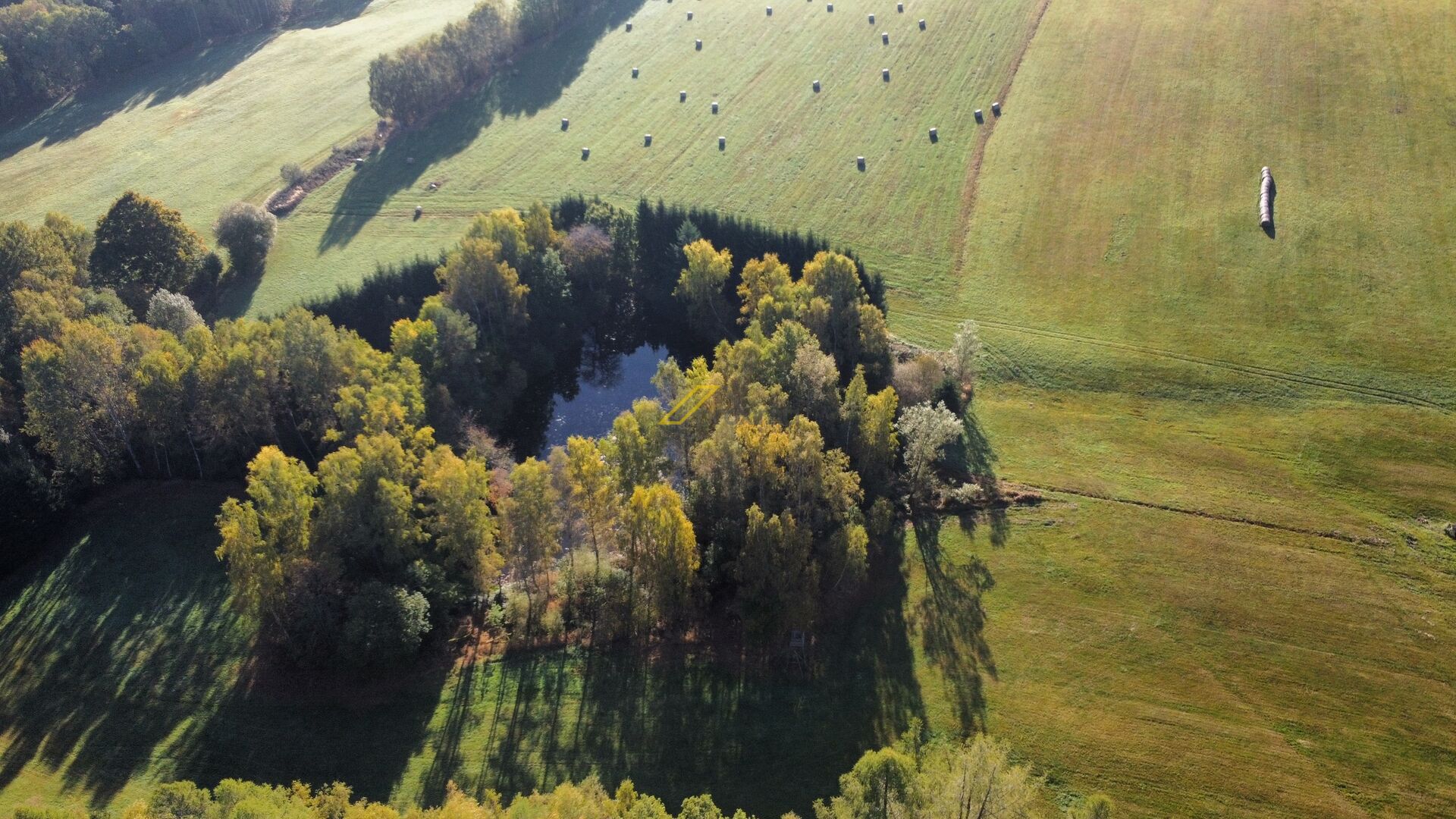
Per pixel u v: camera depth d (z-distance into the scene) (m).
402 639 69.38
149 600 76.06
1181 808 59.84
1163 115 125.56
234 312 106.12
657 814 51.41
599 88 151.38
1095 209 114.00
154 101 153.75
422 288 109.62
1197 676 67.81
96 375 81.88
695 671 71.12
